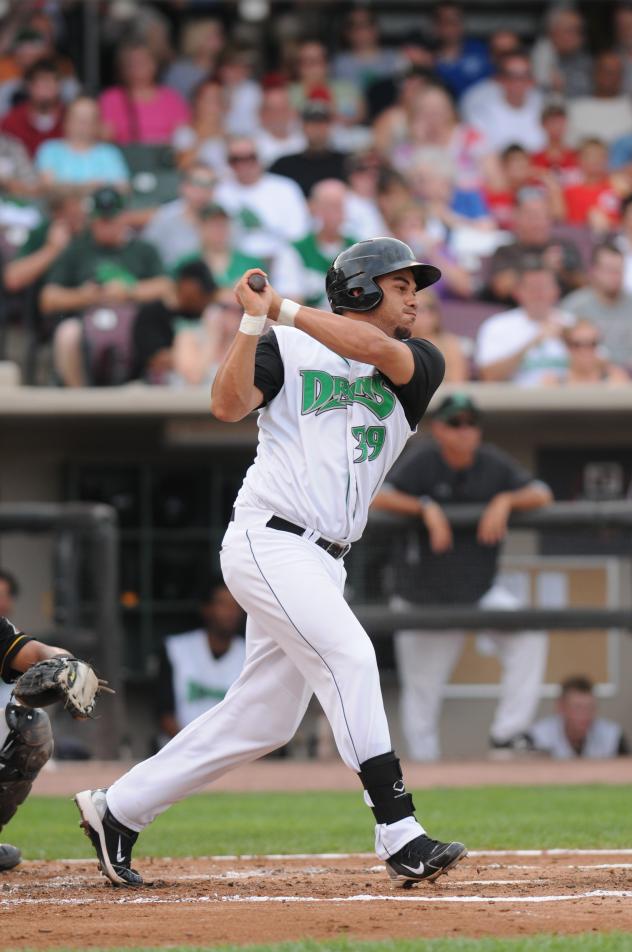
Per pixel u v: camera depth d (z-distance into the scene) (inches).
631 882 568.4
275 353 549.0
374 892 541.3
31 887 572.1
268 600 538.3
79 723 1358.3
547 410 1540.4
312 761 1392.7
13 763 591.8
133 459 1657.2
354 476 546.9
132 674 1633.9
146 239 1699.1
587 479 1664.6
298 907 498.6
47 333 1632.6
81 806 566.9
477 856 685.9
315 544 544.1
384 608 1381.6
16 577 1503.4
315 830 832.3
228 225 1688.0
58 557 1396.4
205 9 2274.9
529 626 1385.3
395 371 542.9
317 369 546.9
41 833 823.7
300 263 1732.3
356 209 1800.0
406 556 1382.9
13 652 594.2
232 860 685.9
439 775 1197.1
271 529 543.2
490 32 2333.9
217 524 1669.5
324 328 529.0
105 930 452.8
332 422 545.6
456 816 885.8
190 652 1439.5
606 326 1673.2
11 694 562.9
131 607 1649.9
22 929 457.1
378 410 553.6
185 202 1733.5
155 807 564.4
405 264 559.2
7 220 1781.5
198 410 1503.4
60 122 1897.1
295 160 1875.0
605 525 1397.6
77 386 1572.3
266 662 557.3
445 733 1450.5
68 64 2062.0
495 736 1406.3
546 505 1393.9
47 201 1784.0
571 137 2123.5
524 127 2101.4
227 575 554.3
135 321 1584.6
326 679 534.6
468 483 1380.4
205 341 1578.5
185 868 649.6
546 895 528.1
